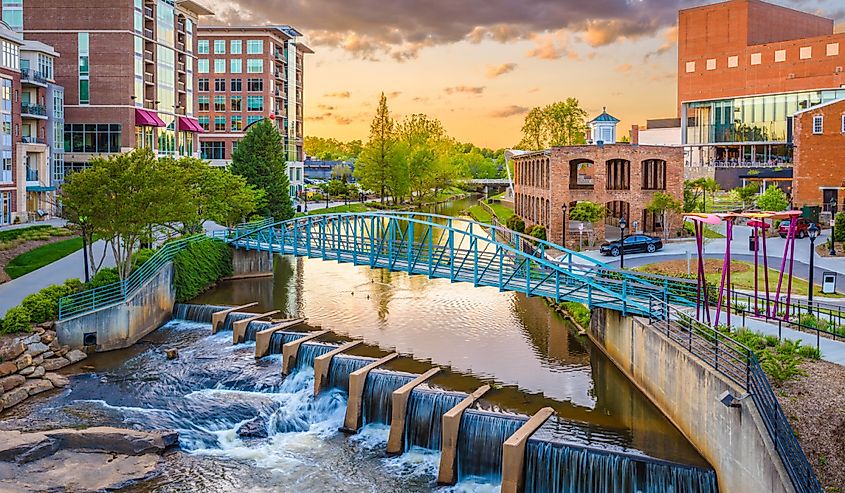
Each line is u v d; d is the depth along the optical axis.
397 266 44.94
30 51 73.31
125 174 42.66
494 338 40.09
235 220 65.00
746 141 101.38
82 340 39.28
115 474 26.28
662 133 116.94
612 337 35.47
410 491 26.02
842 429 21.38
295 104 129.12
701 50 105.31
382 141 115.19
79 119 79.62
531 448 25.44
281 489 25.95
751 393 21.61
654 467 23.95
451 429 26.86
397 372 31.86
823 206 69.06
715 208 76.94
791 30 106.69
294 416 31.78
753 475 20.88
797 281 41.34
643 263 49.94
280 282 57.31
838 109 67.81
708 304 31.69
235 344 40.91
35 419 30.55
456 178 144.88
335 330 41.44
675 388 27.16
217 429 30.75
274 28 116.06
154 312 44.38
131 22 79.69
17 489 24.70
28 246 54.09
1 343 35.69
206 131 117.00
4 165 65.69
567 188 64.06
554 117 136.00
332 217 49.56
